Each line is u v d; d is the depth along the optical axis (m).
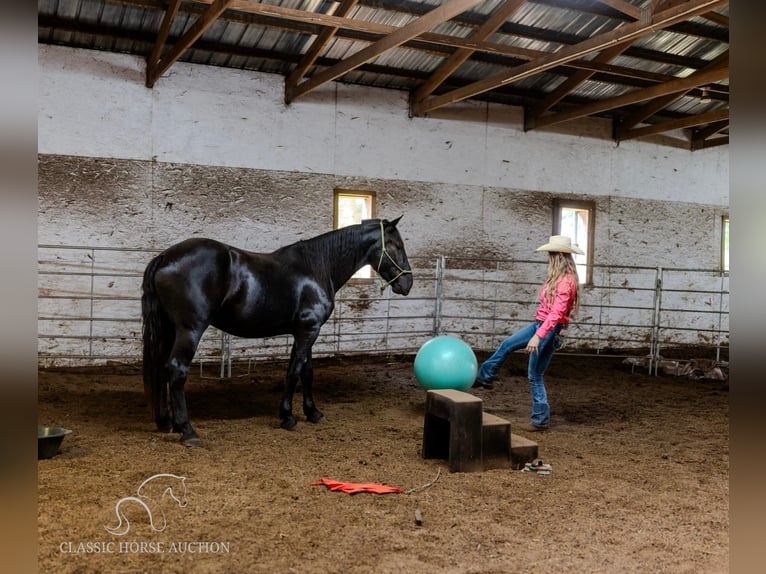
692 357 9.57
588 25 7.36
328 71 7.12
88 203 7.03
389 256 5.16
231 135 7.67
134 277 7.24
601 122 9.95
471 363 5.36
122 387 6.12
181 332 4.16
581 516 3.16
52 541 2.61
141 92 7.23
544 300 4.91
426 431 4.07
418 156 8.73
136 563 2.47
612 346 10.08
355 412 5.44
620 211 10.13
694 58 8.32
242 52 7.34
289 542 2.71
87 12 6.47
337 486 3.41
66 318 6.61
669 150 10.48
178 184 7.43
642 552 2.75
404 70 8.19
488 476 3.75
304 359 4.77
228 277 4.35
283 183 7.96
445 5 5.48
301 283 4.72
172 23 6.74
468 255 9.05
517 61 8.17
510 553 2.69
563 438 4.76
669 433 5.04
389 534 2.84
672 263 10.53
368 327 8.48
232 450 4.09
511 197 9.34
